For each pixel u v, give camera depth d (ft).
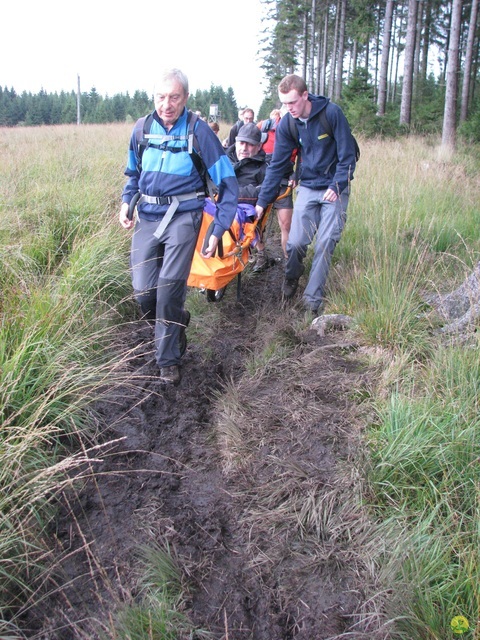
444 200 22.84
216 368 12.21
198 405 10.89
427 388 9.60
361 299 13.61
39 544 7.44
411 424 8.73
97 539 7.75
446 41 117.70
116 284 15.14
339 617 6.76
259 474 8.98
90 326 12.39
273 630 6.68
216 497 8.66
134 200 11.21
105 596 6.95
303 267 15.21
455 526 7.36
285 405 10.41
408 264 14.16
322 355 11.89
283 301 15.29
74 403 9.34
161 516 8.20
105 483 8.73
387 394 10.13
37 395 9.37
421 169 29.30
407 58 65.98
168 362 11.20
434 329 12.07
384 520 7.76
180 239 10.61
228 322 14.56
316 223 14.67
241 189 17.24
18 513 7.33
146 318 14.35
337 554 7.53
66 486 8.43
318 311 14.24
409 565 6.96
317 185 14.25
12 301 11.12
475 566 6.63
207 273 13.51
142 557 7.50
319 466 8.83
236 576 7.37
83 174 28.27
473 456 8.09
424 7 104.37
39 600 6.59
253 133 16.98
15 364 9.15
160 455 9.42
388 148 41.14
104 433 9.80
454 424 8.68
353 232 18.17
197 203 10.77
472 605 6.31
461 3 50.37
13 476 7.70
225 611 6.86
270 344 12.70
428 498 7.85
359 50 131.34
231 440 9.69
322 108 13.30
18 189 22.54
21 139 51.98
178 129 10.41
